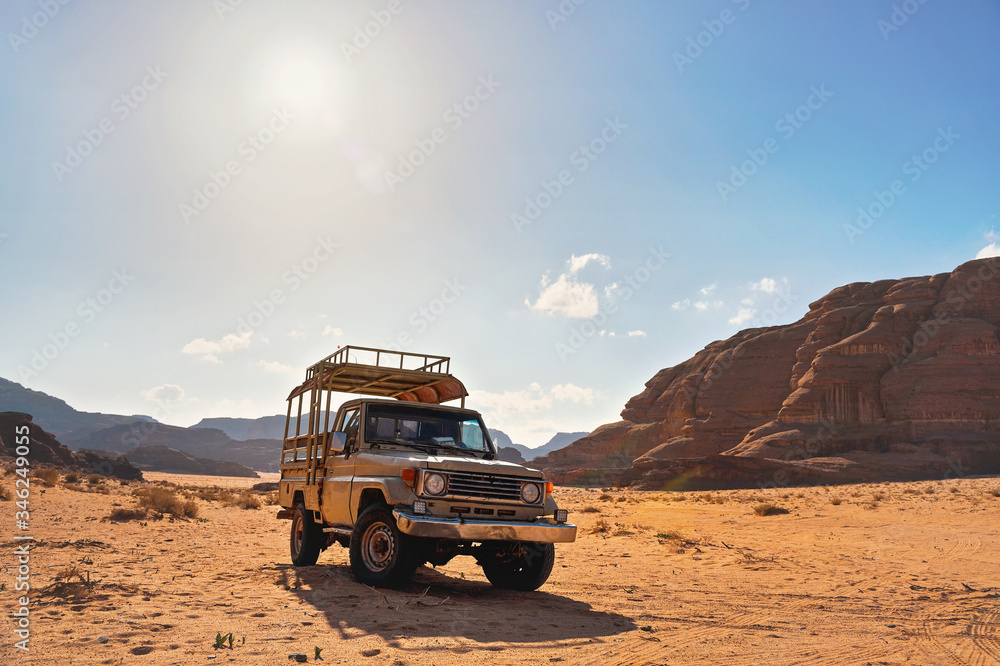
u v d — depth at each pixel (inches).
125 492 1632.6
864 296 5502.0
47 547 475.8
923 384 4170.8
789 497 1925.4
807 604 336.8
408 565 318.7
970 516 989.2
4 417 3078.2
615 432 6776.6
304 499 435.8
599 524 820.6
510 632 247.3
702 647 237.0
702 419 5610.2
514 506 331.0
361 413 377.7
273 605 282.7
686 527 897.5
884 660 226.1
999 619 303.1
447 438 387.5
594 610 305.3
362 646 215.8
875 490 2235.5
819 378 4645.7
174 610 266.7
